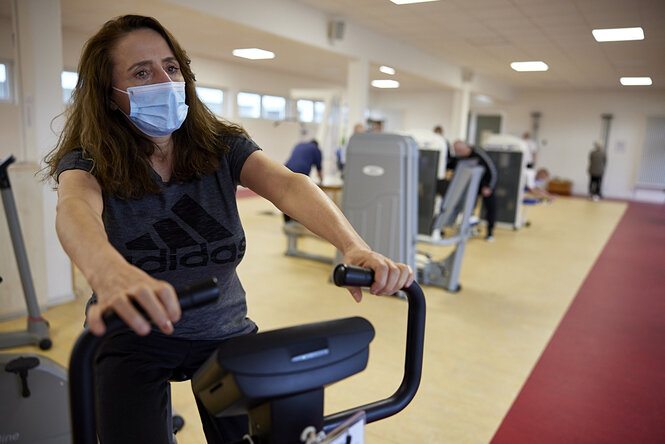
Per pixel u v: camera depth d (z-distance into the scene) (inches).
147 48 34.3
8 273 130.8
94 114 34.0
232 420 39.9
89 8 263.6
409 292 29.3
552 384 107.4
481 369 113.3
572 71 426.9
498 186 310.0
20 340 112.4
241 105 486.3
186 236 36.6
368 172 157.0
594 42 303.1
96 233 24.8
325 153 337.7
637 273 209.3
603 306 163.6
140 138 35.7
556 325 144.5
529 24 267.9
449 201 161.2
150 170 35.4
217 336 38.0
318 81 581.6
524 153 299.1
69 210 27.2
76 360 20.4
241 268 189.0
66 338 119.0
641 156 543.8
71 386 20.6
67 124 36.7
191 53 417.7
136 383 35.2
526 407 97.2
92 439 21.3
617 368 116.8
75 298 147.2
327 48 267.9
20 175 130.3
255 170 37.5
